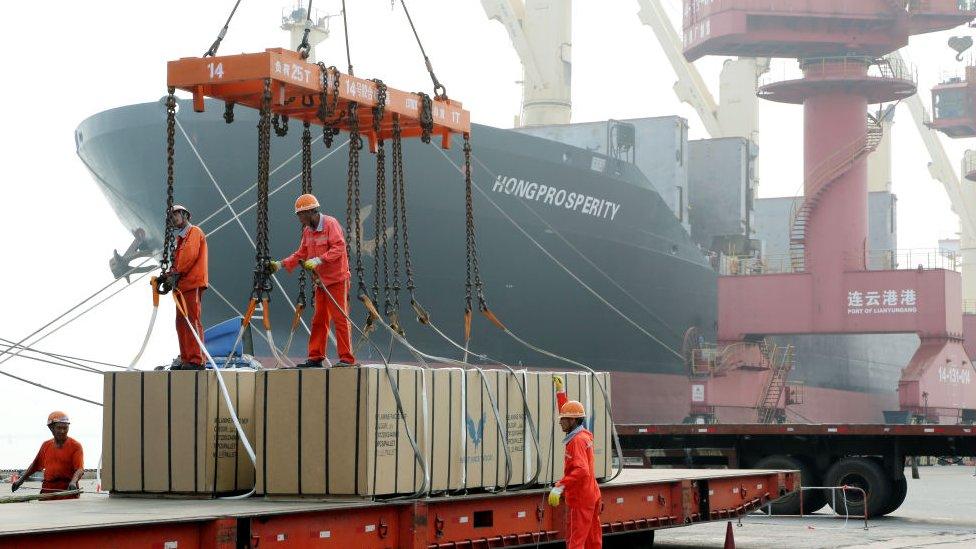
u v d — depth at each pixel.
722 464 25.06
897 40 55.72
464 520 10.99
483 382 11.61
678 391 65.06
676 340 62.84
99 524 7.71
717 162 66.94
